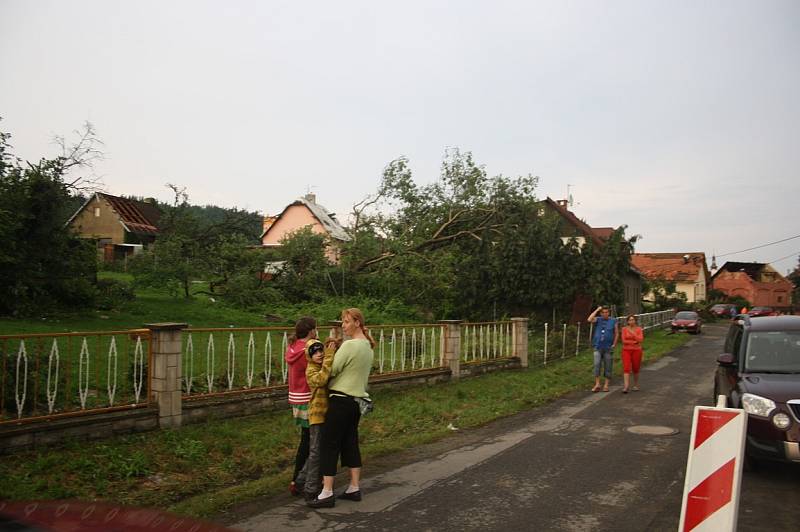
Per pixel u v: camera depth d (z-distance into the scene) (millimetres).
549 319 23953
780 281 73250
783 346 7508
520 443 8000
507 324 15469
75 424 6578
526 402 11133
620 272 23922
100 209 42281
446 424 9297
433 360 12695
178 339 7641
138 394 7457
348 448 5605
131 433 7090
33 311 14758
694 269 63781
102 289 17922
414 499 5656
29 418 6355
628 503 5531
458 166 26000
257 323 18422
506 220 25109
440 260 23719
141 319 16141
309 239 24188
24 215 14586
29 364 7613
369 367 5688
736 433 3820
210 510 5258
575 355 18859
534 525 4977
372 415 9344
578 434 8531
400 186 25484
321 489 5543
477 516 5191
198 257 21766
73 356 10555
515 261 23500
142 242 42812
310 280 23438
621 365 17031
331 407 5457
